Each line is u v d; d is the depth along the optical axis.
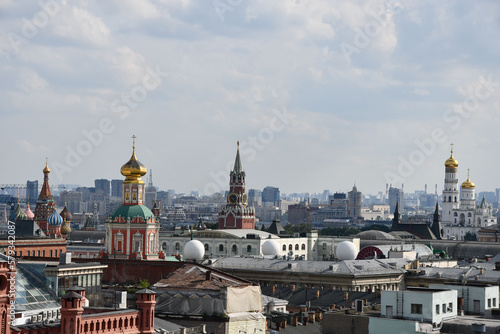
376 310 170.62
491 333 140.50
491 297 162.62
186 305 158.50
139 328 131.62
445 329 142.75
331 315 148.88
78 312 120.06
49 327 120.00
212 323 156.25
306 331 172.62
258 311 164.38
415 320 147.88
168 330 142.50
